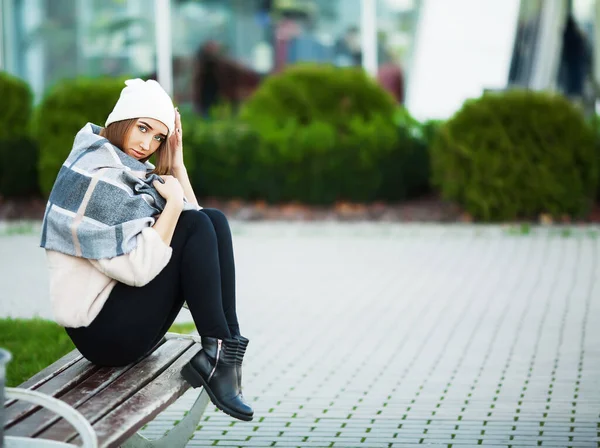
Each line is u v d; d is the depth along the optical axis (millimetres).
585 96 16500
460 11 18109
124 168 3977
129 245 3828
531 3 16719
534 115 13023
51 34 17984
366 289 9078
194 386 3980
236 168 13992
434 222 13148
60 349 6688
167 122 4164
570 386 5980
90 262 3891
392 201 14125
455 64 18172
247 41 18203
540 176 13016
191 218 3971
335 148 13820
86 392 3703
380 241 11750
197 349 4367
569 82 16625
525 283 9273
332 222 13133
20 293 8859
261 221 13258
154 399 3643
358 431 5164
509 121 13070
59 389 3732
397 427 5223
